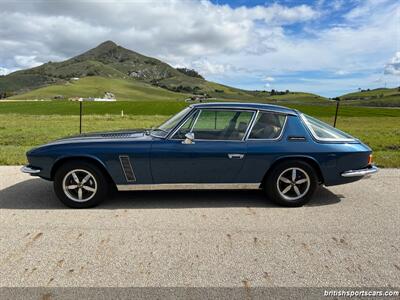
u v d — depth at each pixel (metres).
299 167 4.53
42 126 17.53
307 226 3.93
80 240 3.48
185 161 4.36
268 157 4.46
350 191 5.36
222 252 3.26
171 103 63.50
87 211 4.34
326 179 4.61
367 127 19.08
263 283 2.75
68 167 4.34
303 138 4.57
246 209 4.48
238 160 4.42
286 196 4.60
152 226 3.87
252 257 3.17
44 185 5.54
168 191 5.22
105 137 4.65
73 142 4.41
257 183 4.56
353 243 3.50
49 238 3.53
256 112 4.62
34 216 4.15
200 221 4.04
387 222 4.09
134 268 2.95
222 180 4.50
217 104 4.64
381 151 9.42
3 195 5.00
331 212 4.41
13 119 23.39
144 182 4.43
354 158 4.60
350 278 2.84
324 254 3.25
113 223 3.95
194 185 4.48
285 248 3.37
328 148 4.53
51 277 2.79
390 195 5.16
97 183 4.40
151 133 4.73
